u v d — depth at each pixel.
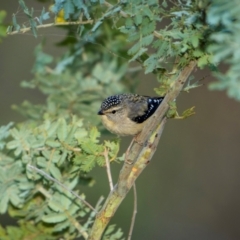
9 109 16.80
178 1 8.01
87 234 9.36
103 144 8.74
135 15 8.05
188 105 18.52
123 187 8.16
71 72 12.06
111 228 9.34
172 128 18.41
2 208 9.45
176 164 18.02
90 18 8.80
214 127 18.38
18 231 9.62
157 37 8.15
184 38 7.67
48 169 9.20
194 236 16.86
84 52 12.25
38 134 9.27
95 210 8.41
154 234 16.67
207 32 7.57
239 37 6.53
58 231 9.58
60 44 12.12
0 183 9.52
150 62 8.07
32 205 9.66
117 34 11.63
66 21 9.41
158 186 17.53
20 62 17.05
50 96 11.68
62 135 9.05
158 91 8.38
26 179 9.55
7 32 8.86
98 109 11.90
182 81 7.90
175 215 17.12
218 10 6.75
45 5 14.23
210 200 17.48
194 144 18.23
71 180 9.54
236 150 18.11
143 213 16.92
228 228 17.09
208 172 17.86
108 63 12.28
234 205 17.41
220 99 18.50
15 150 9.44
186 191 17.58
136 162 8.18
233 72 6.38
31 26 8.72
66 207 9.30
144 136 7.86
